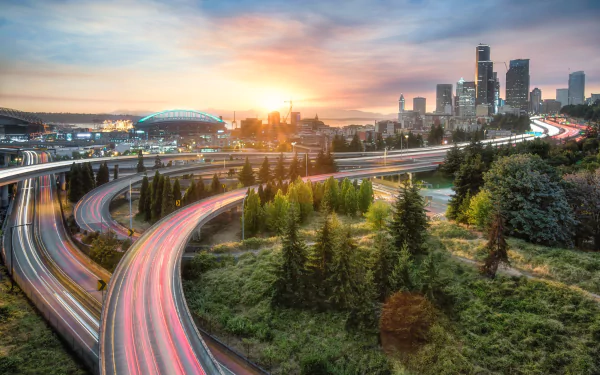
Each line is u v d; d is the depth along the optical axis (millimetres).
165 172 161250
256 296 53188
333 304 49031
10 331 49344
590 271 47750
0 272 68125
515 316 41938
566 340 37625
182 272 61719
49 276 66812
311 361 37969
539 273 48938
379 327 42688
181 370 34500
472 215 66188
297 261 51375
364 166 185000
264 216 86750
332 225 57000
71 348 46656
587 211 63000
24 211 110688
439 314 43375
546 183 60750
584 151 120000
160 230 74875
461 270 52312
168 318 43188
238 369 39250
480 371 35844
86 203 111312
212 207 93188
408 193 57875
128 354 36688
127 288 50344
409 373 37188
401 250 52750
